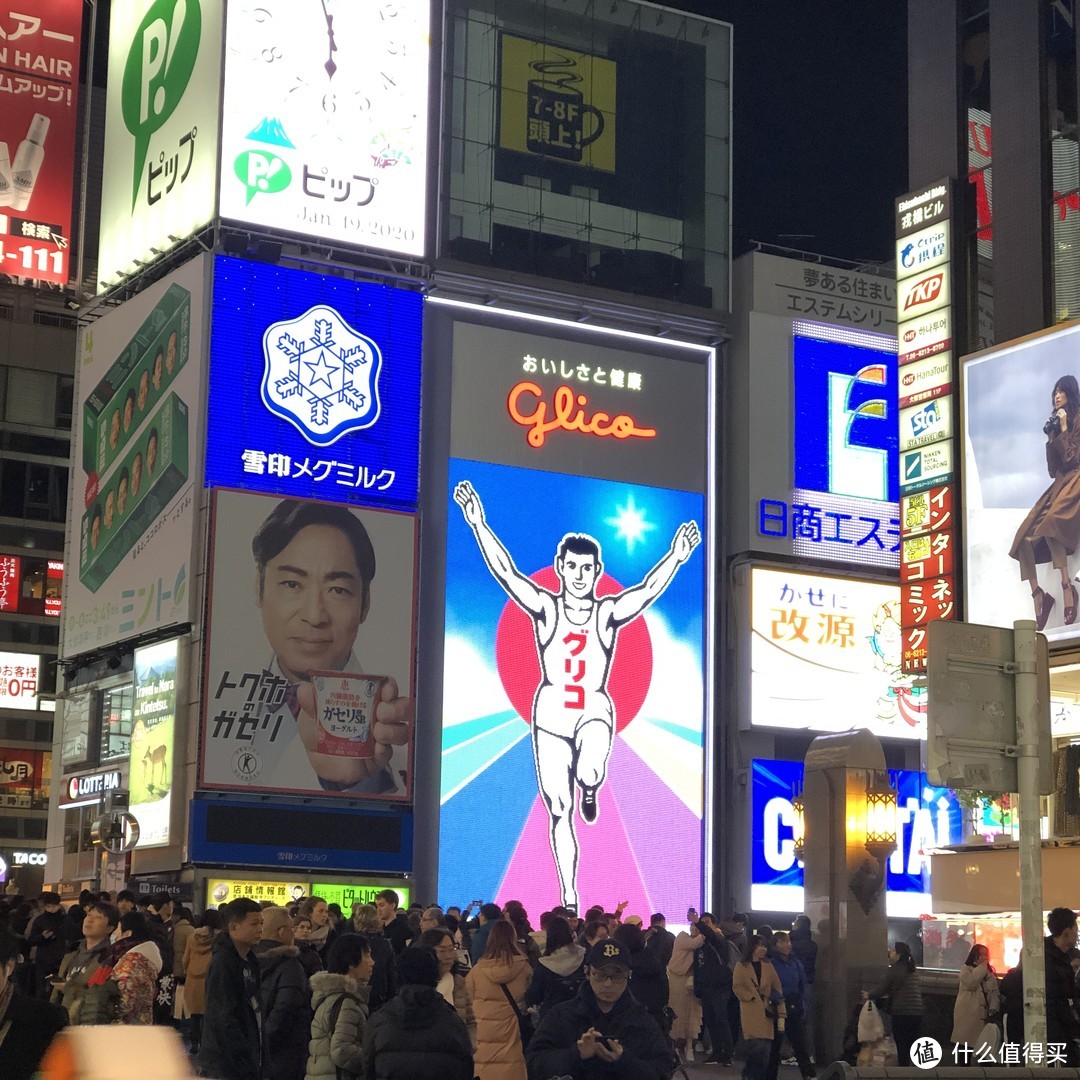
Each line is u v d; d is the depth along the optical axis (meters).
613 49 51.59
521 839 45.38
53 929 23.75
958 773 10.48
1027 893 10.53
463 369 47.34
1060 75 32.97
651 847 47.00
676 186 51.75
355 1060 12.13
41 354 73.38
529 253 49.03
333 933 19.42
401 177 46.41
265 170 44.53
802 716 48.94
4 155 51.91
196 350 43.47
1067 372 31.11
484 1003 13.27
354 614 43.34
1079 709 31.33
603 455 48.72
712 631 49.22
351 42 46.22
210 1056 11.48
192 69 46.00
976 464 32.31
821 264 52.12
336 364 44.59
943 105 34.78
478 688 45.66
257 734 41.62
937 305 33.91
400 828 43.00
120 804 45.53
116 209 49.62
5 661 71.56
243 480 42.91
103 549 47.34
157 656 43.28
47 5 53.38
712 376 50.84
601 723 47.00
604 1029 10.15
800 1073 26.38
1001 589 31.53
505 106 49.53
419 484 45.81
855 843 26.17
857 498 51.19
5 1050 7.59
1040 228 32.41
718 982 27.14
